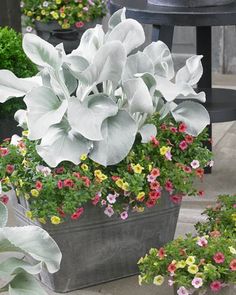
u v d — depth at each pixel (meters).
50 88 2.65
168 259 2.48
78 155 2.62
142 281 2.54
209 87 3.81
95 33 2.74
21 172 2.62
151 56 2.86
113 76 2.64
